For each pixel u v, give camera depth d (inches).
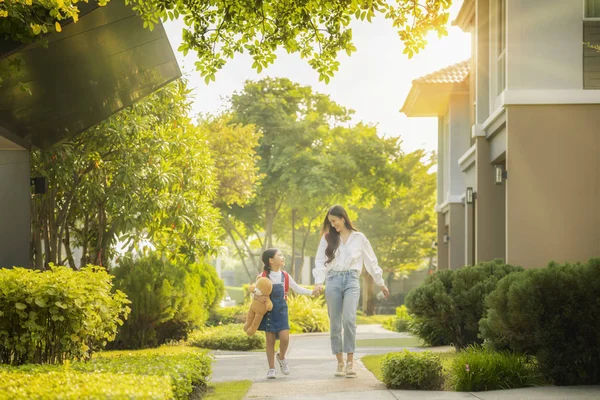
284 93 1124.5
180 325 549.6
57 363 263.9
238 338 524.1
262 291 311.3
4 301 255.9
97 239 520.4
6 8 254.7
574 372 266.5
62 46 303.9
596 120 450.0
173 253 517.0
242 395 255.6
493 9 557.6
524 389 253.1
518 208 450.6
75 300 254.8
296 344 548.4
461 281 382.6
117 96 379.9
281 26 328.5
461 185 830.5
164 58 358.0
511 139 453.7
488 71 589.6
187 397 237.6
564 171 450.9
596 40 452.8
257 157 983.0
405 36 325.4
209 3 320.5
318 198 1069.8
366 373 315.0
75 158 445.1
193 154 501.7
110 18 298.7
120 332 510.3
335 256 305.6
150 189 474.9
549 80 454.3
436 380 262.4
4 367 214.5
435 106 911.7
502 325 278.7
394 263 1566.2
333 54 338.0
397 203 1550.2
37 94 333.1
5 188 360.8
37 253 450.6
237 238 1363.2
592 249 447.5
